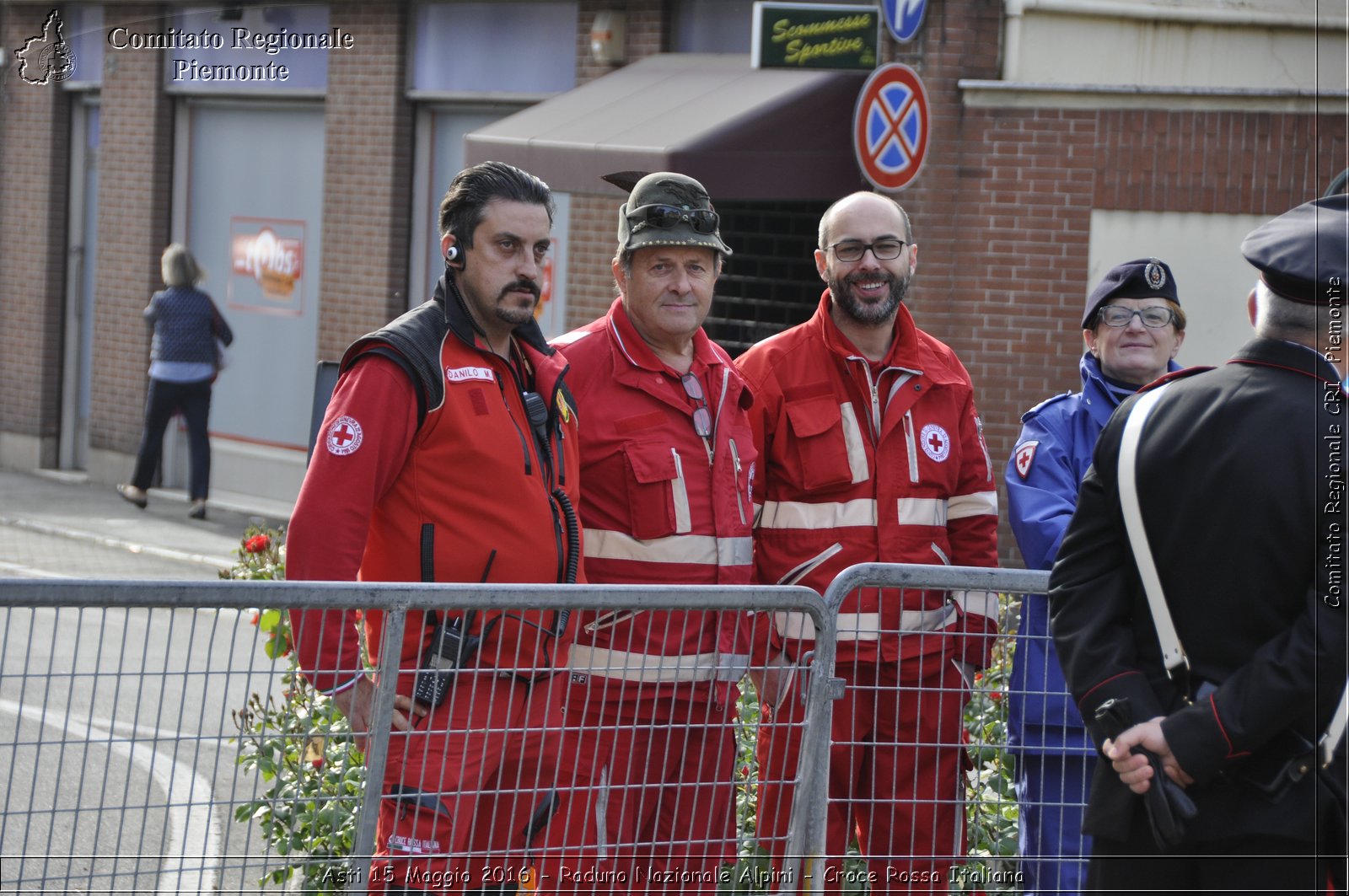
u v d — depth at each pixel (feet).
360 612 20.83
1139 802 17.58
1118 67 56.95
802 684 21.44
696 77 59.82
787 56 56.44
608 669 20.24
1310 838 16.92
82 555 65.00
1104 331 25.96
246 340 77.61
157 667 43.14
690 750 21.80
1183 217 57.16
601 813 20.51
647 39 63.26
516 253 20.47
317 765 21.72
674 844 20.79
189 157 79.71
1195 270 57.41
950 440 25.34
